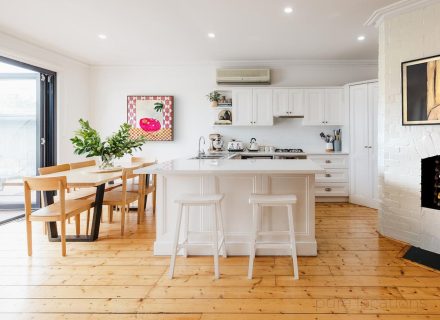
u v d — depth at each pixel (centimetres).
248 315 181
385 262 257
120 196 352
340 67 539
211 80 559
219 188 273
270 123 526
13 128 481
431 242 277
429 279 226
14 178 490
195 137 568
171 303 195
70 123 513
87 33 394
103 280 227
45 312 186
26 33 391
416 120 282
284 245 239
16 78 462
